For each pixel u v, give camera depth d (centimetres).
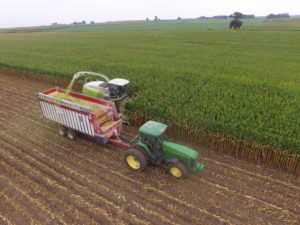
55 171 814
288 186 743
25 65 2028
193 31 6756
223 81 1516
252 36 4859
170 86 1405
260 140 828
